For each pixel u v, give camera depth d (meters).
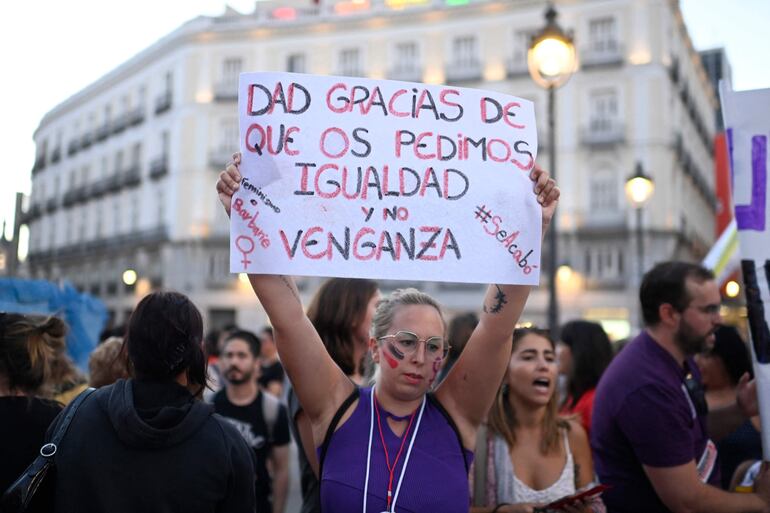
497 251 2.25
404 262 2.21
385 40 29.92
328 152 2.24
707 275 2.75
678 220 27.48
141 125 35.78
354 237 2.19
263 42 31.80
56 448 1.97
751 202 2.54
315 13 32.62
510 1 28.02
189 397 2.07
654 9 26.41
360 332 3.00
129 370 2.24
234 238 2.11
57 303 5.00
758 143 2.57
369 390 2.26
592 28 27.23
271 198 2.16
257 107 2.22
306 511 2.78
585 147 26.97
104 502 1.88
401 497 1.99
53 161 44.12
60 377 2.93
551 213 2.30
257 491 4.00
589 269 26.77
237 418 4.11
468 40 28.91
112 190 37.09
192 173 32.44
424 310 2.15
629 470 2.68
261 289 2.12
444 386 2.28
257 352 4.23
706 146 35.91
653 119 26.25
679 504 2.50
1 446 2.31
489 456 2.83
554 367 2.88
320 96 2.28
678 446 2.52
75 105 42.44
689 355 2.82
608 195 26.78
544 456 2.84
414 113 2.32
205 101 32.47
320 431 2.16
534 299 26.86
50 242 43.91
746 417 3.06
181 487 1.92
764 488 2.46
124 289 35.59
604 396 2.79
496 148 2.34
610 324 25.97
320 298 3.06
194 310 2.14
